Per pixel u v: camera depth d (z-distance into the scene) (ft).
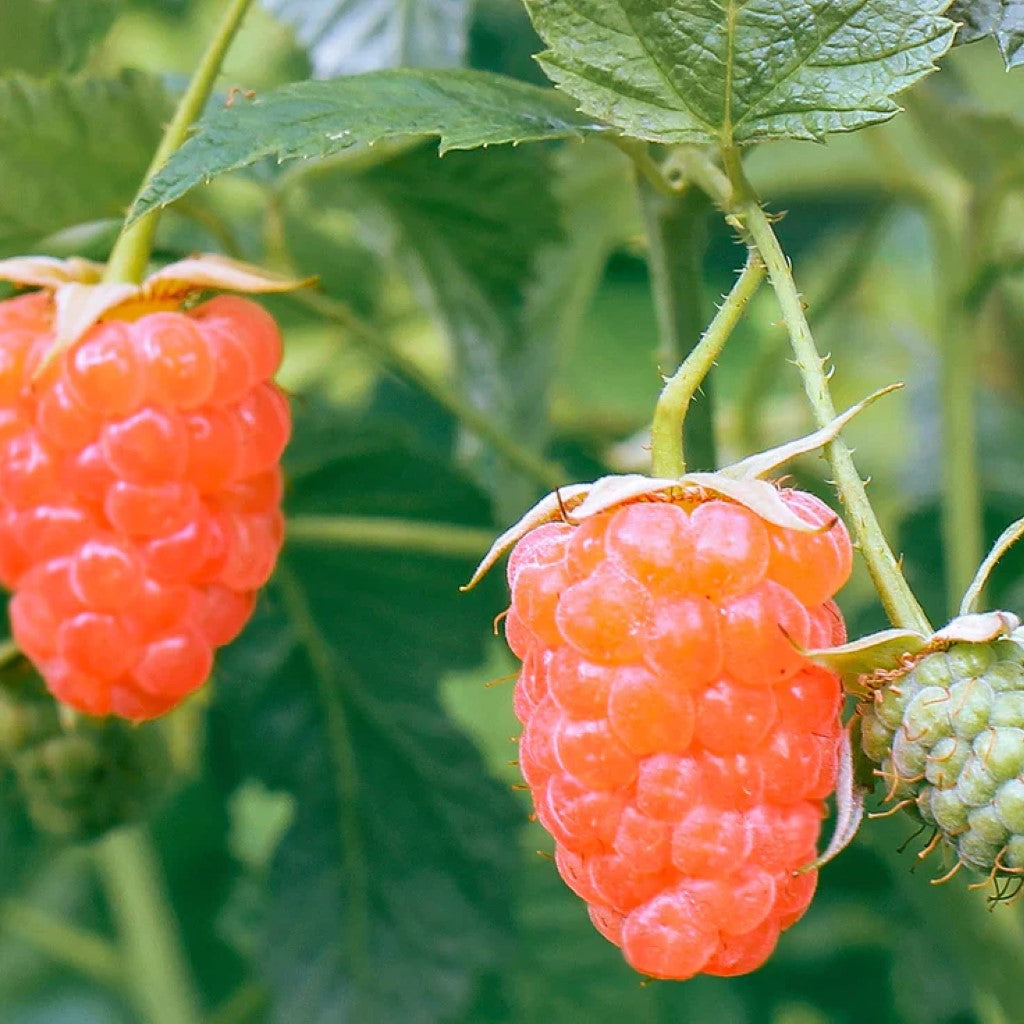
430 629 1.35
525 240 1.29
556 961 1.56
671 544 1.04
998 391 1.60
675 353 1.17
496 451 1.34
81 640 1.12
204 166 1.08
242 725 1.35
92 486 1.11
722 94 1.08
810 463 1.56
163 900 1.61
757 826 1.05
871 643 1.04
